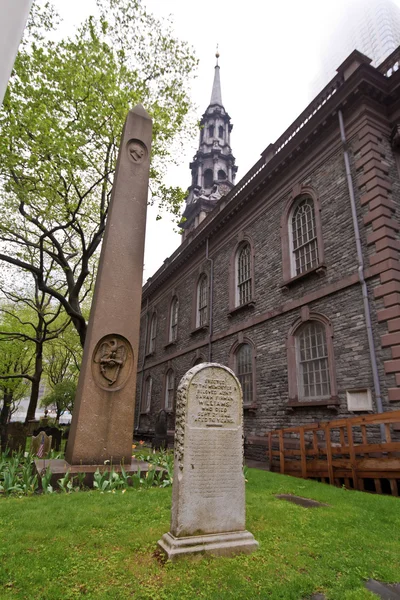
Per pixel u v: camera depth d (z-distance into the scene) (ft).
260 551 11.90
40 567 10.38
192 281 72.43
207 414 12.91
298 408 37.86
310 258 41.16
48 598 8.82
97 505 16.53
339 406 33.12
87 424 23.31
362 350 31.91
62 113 44.14
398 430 27.68
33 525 13.57
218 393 13.33
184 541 11.26
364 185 35.24
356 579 10.32
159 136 51.39
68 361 119.85
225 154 123.85
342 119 39.14
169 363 75.82
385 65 40.19
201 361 62.18
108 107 44.70
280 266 45.42
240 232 56.70
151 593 9.13
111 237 27.58
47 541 12.35
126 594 9.09
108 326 25.63
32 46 40.88
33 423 67.05
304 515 16.34
